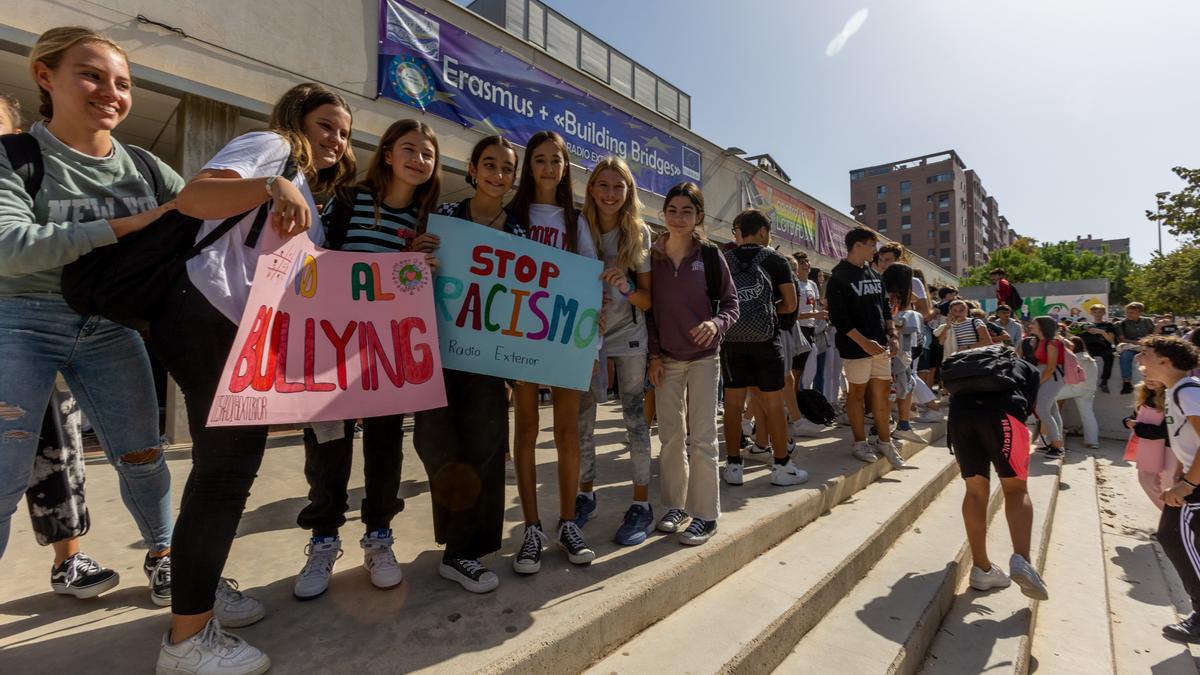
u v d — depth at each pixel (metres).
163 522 1.83
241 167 1.44
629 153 8.70
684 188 2.65
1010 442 2.90
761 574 2.57
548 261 2.23
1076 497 5.69
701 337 2.47
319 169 1.88
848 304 4.13
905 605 2.65
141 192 1.70
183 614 1.40
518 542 2.45
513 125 6.88
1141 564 4.41
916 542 3.47
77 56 1.51
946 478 4.70
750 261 3.49
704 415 2.58
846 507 3.58
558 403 2.30
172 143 5.43
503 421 2.07
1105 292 19.77
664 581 2.14
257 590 1.90
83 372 1.65
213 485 1.46
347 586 1.95
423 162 1.97
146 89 4.29
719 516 2.84
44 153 1.52
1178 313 21.48
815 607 2.46
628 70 11.21
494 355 2.06
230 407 1.44
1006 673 2.42
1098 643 3.08
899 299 5.20
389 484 1.96
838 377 6.21
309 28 5.12
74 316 1.56
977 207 75.88
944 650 2.60
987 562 3.15
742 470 3.57
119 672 1.43
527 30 9.22
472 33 6.51
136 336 1.76
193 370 1.46
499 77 6.71
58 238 1.31
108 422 1.70
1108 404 8.57
